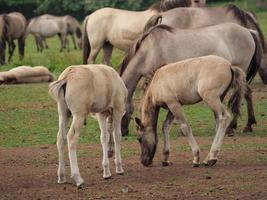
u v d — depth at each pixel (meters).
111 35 24.83
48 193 12.52
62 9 67.44
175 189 12.48
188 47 18.17
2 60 36.91
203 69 14.24
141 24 24.19
